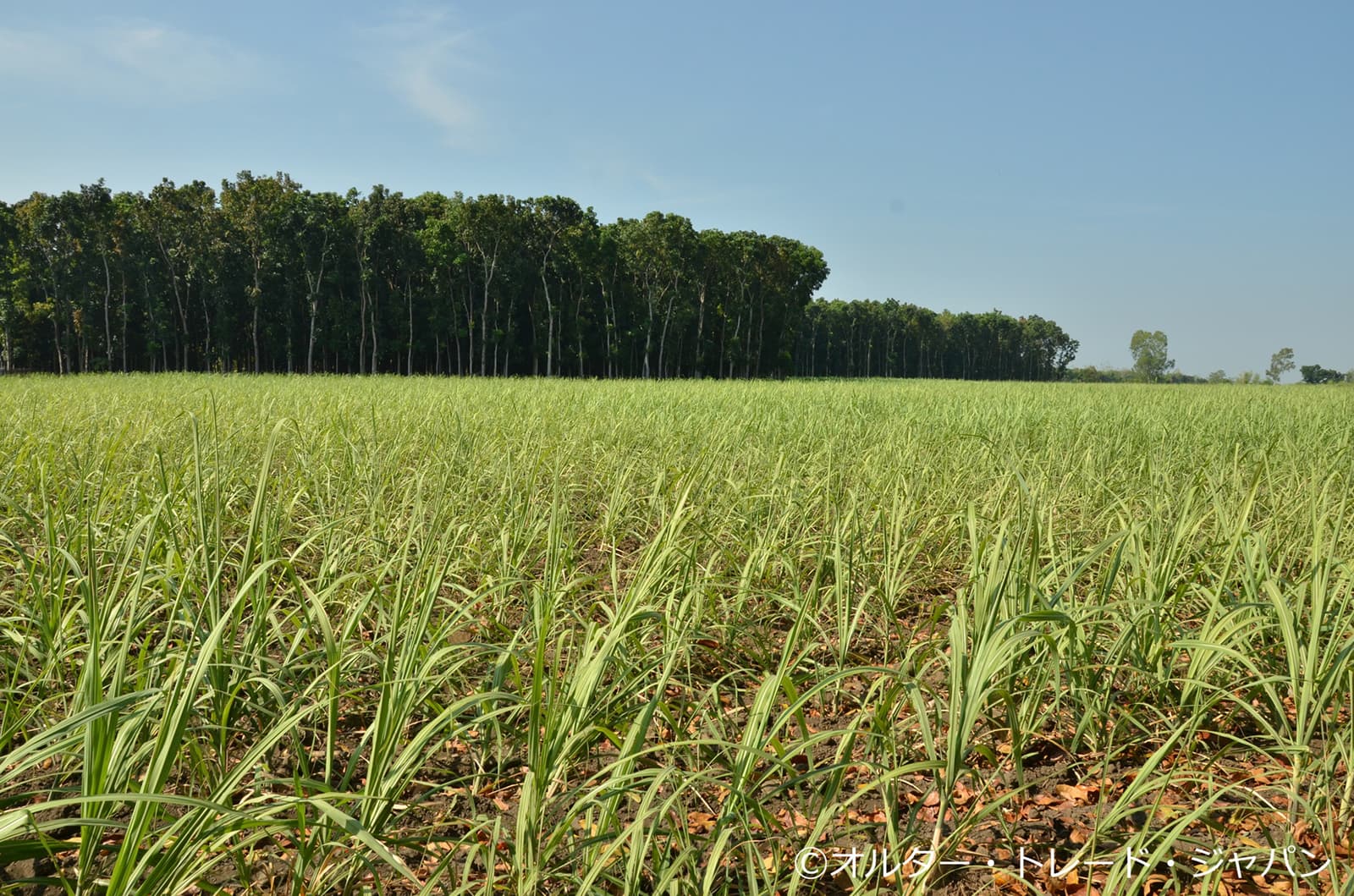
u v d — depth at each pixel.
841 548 5.62
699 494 7.54
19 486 7.44
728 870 3.22
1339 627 4.09
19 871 3.28
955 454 10.55
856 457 9.94
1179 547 5.12
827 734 3.32
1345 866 3.39
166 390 23.34
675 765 4.04
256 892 3.14
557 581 4.96
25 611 4.60
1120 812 3.25
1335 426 14.56
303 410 14.48
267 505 5.37
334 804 3.26
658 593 5.20
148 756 3.59
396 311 70.69
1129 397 27.70
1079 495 8.42
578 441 11.00
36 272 66.06
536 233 74.94
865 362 139.88
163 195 66.31
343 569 5.84
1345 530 6.03
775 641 5.68
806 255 93.38
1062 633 4.37
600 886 3.21
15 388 24.27
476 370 82.19
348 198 71.25
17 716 3.85
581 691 3.35
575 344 79.81
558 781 3.46
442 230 70.19
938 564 6.94
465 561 6.26
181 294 69.56
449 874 3.26
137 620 4.25
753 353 97.06
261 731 4.10
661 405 17.69
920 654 5.17
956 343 159.00
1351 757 3.58
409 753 3.10
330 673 3.35
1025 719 4.34
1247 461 9.84
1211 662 4.27
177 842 2.56
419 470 8.08
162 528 5.34
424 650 3.90
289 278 66.38
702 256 82.69
